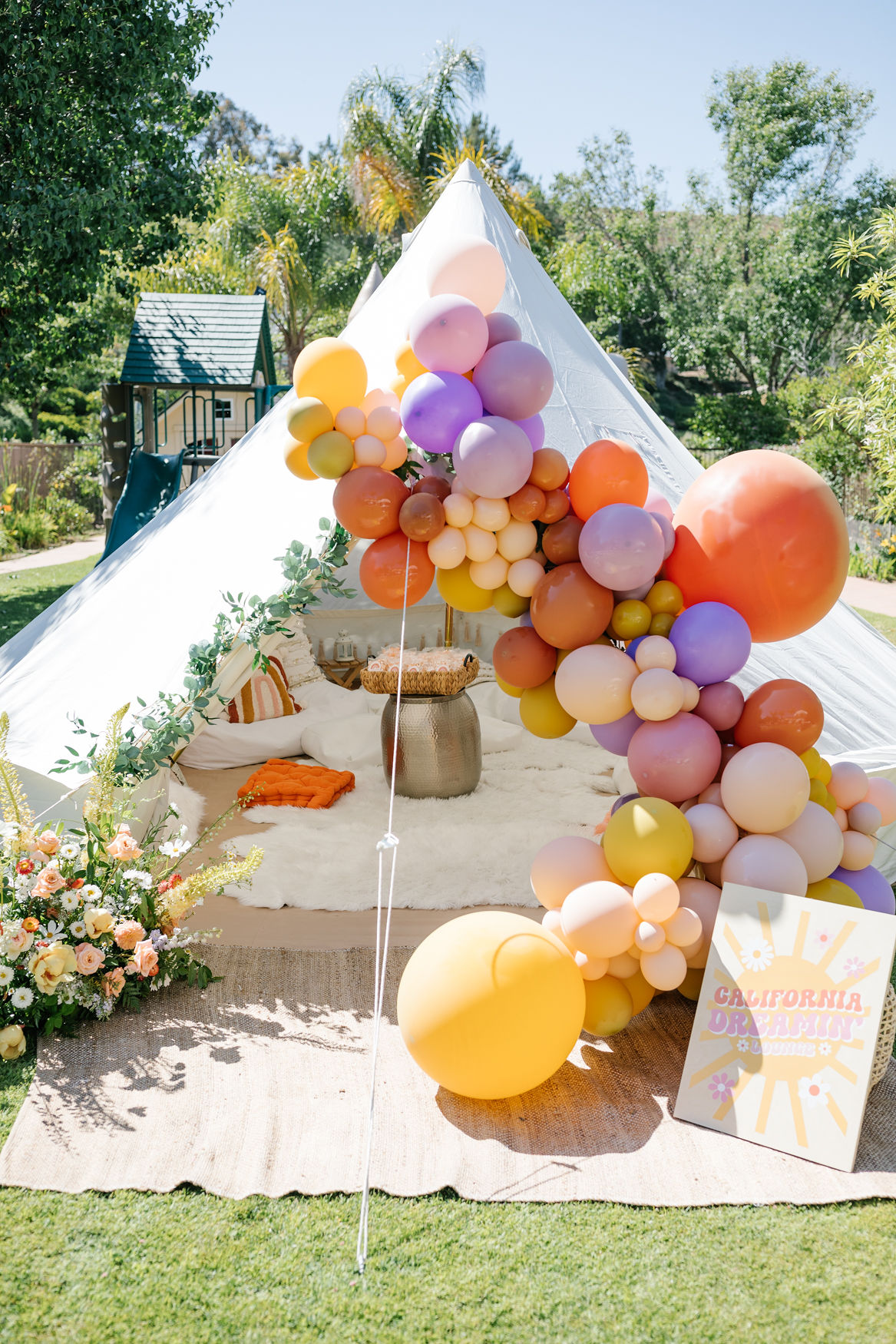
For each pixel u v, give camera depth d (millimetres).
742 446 25078
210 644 3951
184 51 10914
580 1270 2316
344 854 4676
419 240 5645
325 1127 2812
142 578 4633
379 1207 2508
